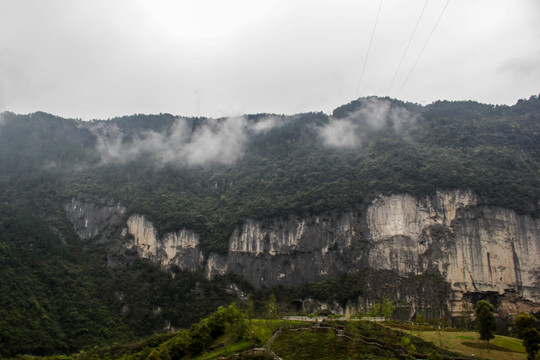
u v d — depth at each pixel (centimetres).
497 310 17300
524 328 9544
